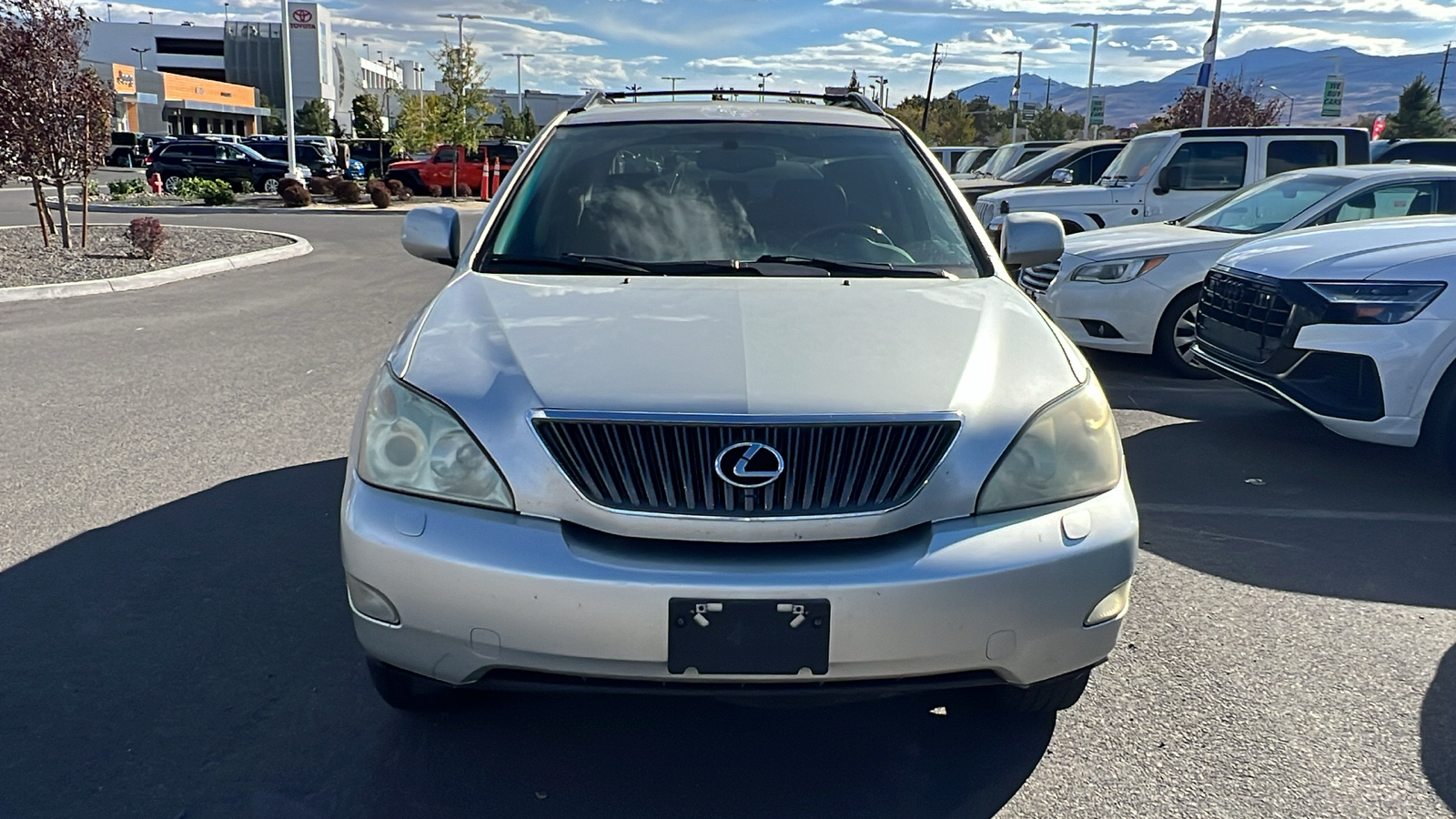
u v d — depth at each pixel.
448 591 2.38
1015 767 2.81
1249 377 5.57
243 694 3.12
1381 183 7.68
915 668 2.39
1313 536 4.55
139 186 27.55
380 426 2.59
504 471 2.42
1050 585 2.44
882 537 2.42
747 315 2.86
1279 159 11.37
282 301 10.86
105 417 6.16
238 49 109.94
